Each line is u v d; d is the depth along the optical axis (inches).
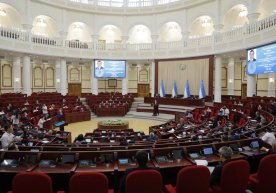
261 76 768.9
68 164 185.0
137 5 961.5
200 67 802.8
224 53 725.3
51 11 860.6
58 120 611.2
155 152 199.8
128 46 938.7
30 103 670.5
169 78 890.1
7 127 267.7
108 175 178.1
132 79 1115.9
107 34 1117.7
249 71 609.6
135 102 906.7
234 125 369.4
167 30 1089.4
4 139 262.7
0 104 588.7
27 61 762.2
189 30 877.2
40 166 179.9
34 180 125.8
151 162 190.2
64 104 724.0
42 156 188.9
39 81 1006.4
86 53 900.0
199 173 135.1
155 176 127.3
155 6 922.7
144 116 746.8
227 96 911.0
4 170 173.0
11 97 682.8
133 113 799.1
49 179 127.3
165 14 920.9
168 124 485.4
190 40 831.1
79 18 927.7
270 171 153.0
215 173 148.3
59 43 844.0
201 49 791.1
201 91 768.9
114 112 773.3
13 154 190.9
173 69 879.1
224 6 754.2
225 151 152.6
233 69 891.4
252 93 619.5
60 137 341.4
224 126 369.4
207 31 984.3
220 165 149.6
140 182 126.5
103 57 924.6
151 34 943.7
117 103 807.1
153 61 926.4
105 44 930.1
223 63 968.3
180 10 890.1
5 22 853.2
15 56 826.8
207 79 780.6
